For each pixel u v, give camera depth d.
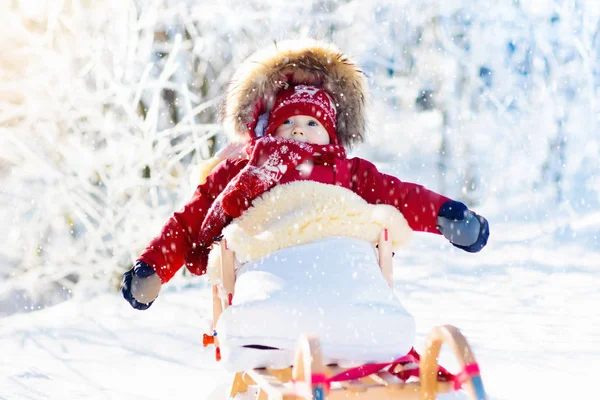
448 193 10.20
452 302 5.15
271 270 2.48
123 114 6.39
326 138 3.00
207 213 2.87
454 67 9.40
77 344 4.30
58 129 6.07
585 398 3.04
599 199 8.80
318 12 7.88
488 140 9.38
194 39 6.84
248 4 7.14
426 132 10.20
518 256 6.94
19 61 6.03
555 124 9.06
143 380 3.52
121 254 6.12
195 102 6.64
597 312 4.75
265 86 3.14
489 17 9.20
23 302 6.54
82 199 6.09
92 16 6.16
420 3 9.27
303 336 2.08
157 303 5.47
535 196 9.05
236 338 2.36
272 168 2.75
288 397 2.08
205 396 3.22
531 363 3.58
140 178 6.11
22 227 6.16
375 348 2.34
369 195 2.95
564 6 8.89
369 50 9.11
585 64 8.87
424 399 2.23
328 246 2.54
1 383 3.51
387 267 2.65
